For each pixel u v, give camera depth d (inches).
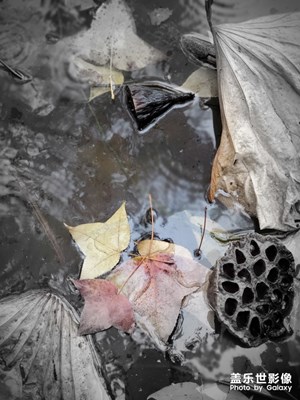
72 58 29.0
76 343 24.6
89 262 25.5
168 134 27.8
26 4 29.8
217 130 27.8
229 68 26.2
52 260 26.0
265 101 26.0
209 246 25.9
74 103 28.4
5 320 25.0
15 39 29.4
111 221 25.9
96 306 24.7
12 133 28.0
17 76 28.7
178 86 28.4
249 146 25.7
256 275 24.2
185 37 29.2
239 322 24.1
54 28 29.5
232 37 26.7
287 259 24.5
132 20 29.4
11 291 25.7
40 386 24.2
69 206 26.8
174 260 25.2
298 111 26.3
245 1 29.8
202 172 27.2
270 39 27.1
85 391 24.1
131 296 24.7
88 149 27.6
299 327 24.6
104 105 28.3
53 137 27.9
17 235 26.5
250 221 26.3
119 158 27.5
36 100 28.5
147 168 27.3
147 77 28.6
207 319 24.9
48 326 24.8
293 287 24.6
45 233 26.4
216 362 24.6
